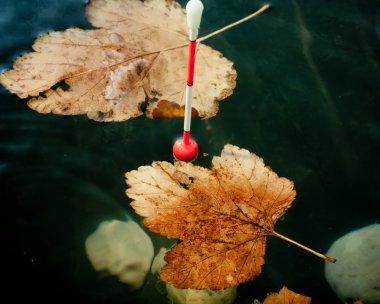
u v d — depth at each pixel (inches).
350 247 13.7
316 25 19.6
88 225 13.7
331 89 17.4
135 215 14.1
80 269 13.0
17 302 12.4
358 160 15.7
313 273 13.6
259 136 15.9
